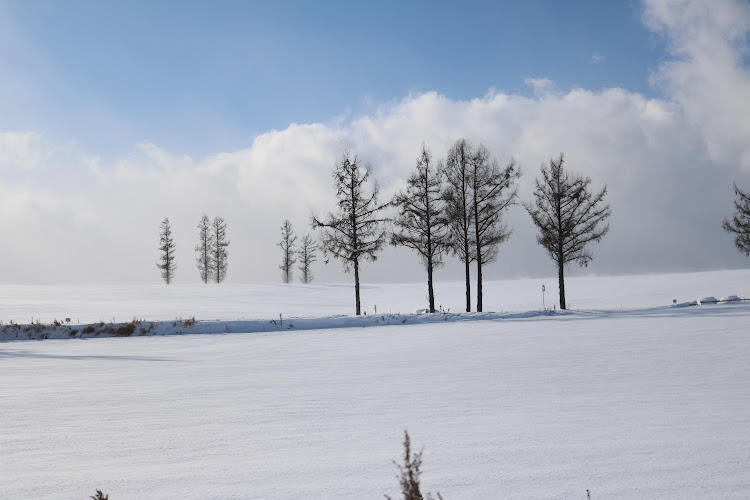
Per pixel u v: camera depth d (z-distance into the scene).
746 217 36.22
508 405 7.35
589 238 29.77
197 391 9.19
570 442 5.30
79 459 5.09
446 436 5.68
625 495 3.83
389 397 8.22
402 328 23.12
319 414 7.04
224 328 23.66
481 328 21.86
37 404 8.05
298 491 4.08
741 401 7.18
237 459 5.00
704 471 4.33
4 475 4.61
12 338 21.58
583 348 14.14
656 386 8.52
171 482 4.36
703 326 18.95
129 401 8.26
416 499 2.90
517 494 3.89
